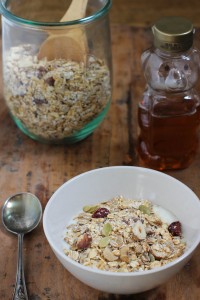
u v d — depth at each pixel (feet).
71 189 1.96
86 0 2.16
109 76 2.23
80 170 2.21
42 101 2.14
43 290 1.78
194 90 2.13
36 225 1.98
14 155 2.28
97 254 1.74
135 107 2.48
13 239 1.95
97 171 2.00
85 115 2.19
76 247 1.78
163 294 1.77
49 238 1.72
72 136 2.27
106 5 2.11
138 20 3.51
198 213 1.84
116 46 2.79
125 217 1.86
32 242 1.93
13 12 2.29
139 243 1.77
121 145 2.31
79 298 1.76
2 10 2.10
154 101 2.07
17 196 2.05
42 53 2.12
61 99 2.13
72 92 2.13
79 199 1.99
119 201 1.97
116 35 2.86
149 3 3.67
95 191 2.02
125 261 1.71
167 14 3.56
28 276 1.82
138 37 2.85
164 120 2.08
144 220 1.85
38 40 2.10
